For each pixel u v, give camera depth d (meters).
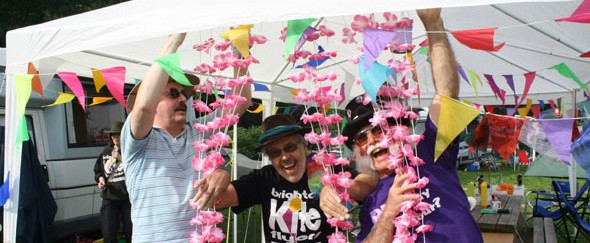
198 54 3.17
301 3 1.73
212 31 2.68
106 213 5.17
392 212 1.78
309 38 1.91
